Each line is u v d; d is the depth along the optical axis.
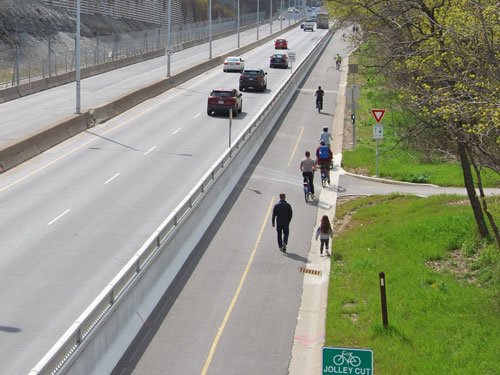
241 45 103.50
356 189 28.16
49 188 25.14
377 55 32.97
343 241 20.92
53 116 39.97
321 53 87.94
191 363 13.09
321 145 29.02
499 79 14.24
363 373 8.75
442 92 16.31
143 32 95.19
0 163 27.75
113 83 56.44
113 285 12.90
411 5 18.73
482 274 17.27
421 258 18.70
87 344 11.59
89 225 20.89
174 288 16.80
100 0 87.50
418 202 24.34
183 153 31.73
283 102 46.22
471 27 15.10
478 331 13.82
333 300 15.95
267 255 19.69
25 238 19.52
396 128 37.78
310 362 13.28
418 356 12.77
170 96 49.69
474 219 20.89
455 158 19.64
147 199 24.02
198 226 20.80
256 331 14.59
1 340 13.34
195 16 135.25
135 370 12.72
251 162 31.50
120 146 32.88
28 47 65.38
